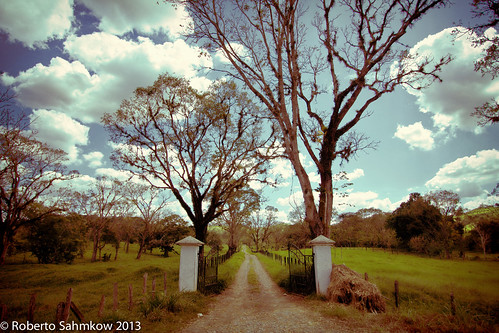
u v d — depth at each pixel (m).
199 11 12.66
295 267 12.52
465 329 5.31
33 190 29.38
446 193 43.59
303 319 7.00
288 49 12.80
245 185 21.06
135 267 25.75
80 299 11.39
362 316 6.88
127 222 48.44
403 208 50.09
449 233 41.28
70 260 34.78
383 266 22.31
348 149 13.37
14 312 8.89
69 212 34.78
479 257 37.16
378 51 12.93
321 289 9.73
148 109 18.98
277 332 6.08
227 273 17.22
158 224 49.47
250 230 70.75
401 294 11.40
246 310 8.73
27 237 33.38
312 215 11.66
